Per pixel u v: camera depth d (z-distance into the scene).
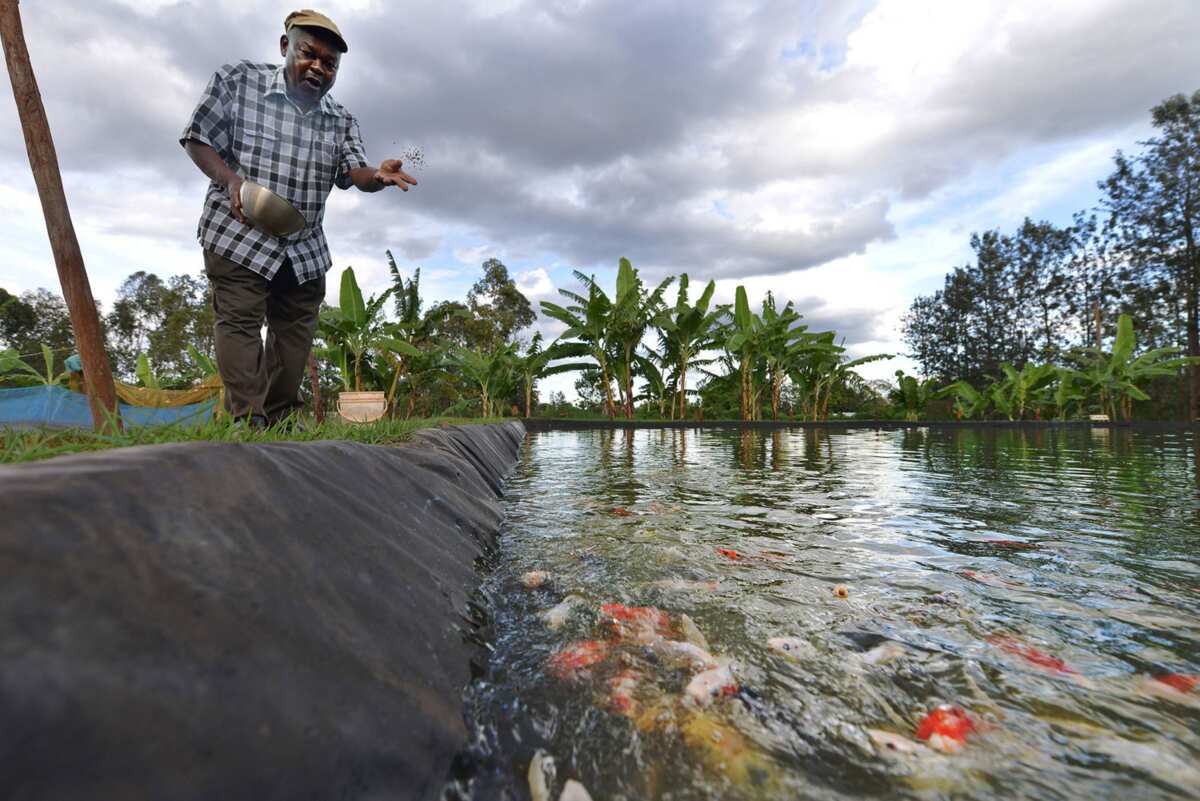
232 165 2.37
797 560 1.94
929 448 8.31
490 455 4.62
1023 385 19.94
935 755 0.83
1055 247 34.12
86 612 0.49
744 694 1.01
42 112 1.98
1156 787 0.76
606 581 1.70
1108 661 1.16
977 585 1.66
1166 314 27.48
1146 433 14.45
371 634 0.87
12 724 0.39
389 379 12.28
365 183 2.66
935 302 41.31
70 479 0.60
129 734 0.45
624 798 0.74
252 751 0.54
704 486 3.96
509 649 1.21
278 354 2.69
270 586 0.74
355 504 1.26
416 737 0.75
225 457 0.91
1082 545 2.15
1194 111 26.22
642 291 16.83
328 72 2.45
